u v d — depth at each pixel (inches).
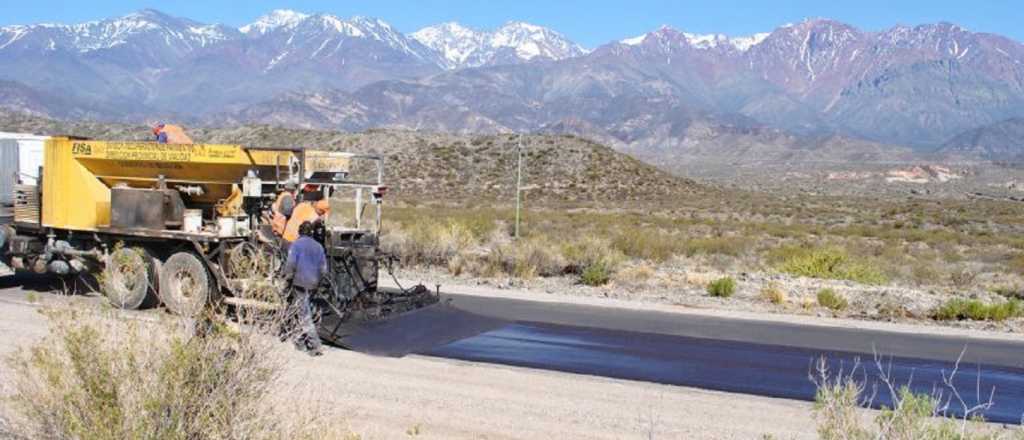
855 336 598.5
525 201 3004.4
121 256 559.8
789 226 2240.4
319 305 524.7
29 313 549.6
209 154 566.6
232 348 240.7
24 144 655.8
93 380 218.2
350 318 536.4
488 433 344.5
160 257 580.7
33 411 229.6
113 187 607.5
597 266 879.7
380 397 387.9
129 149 587.8
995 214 3147.1
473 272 914.1
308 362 445.1
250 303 366.3
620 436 346.3
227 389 231.1
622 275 900.6
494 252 977.5
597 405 391.5
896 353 541.0
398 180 3282.5
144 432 213.8
